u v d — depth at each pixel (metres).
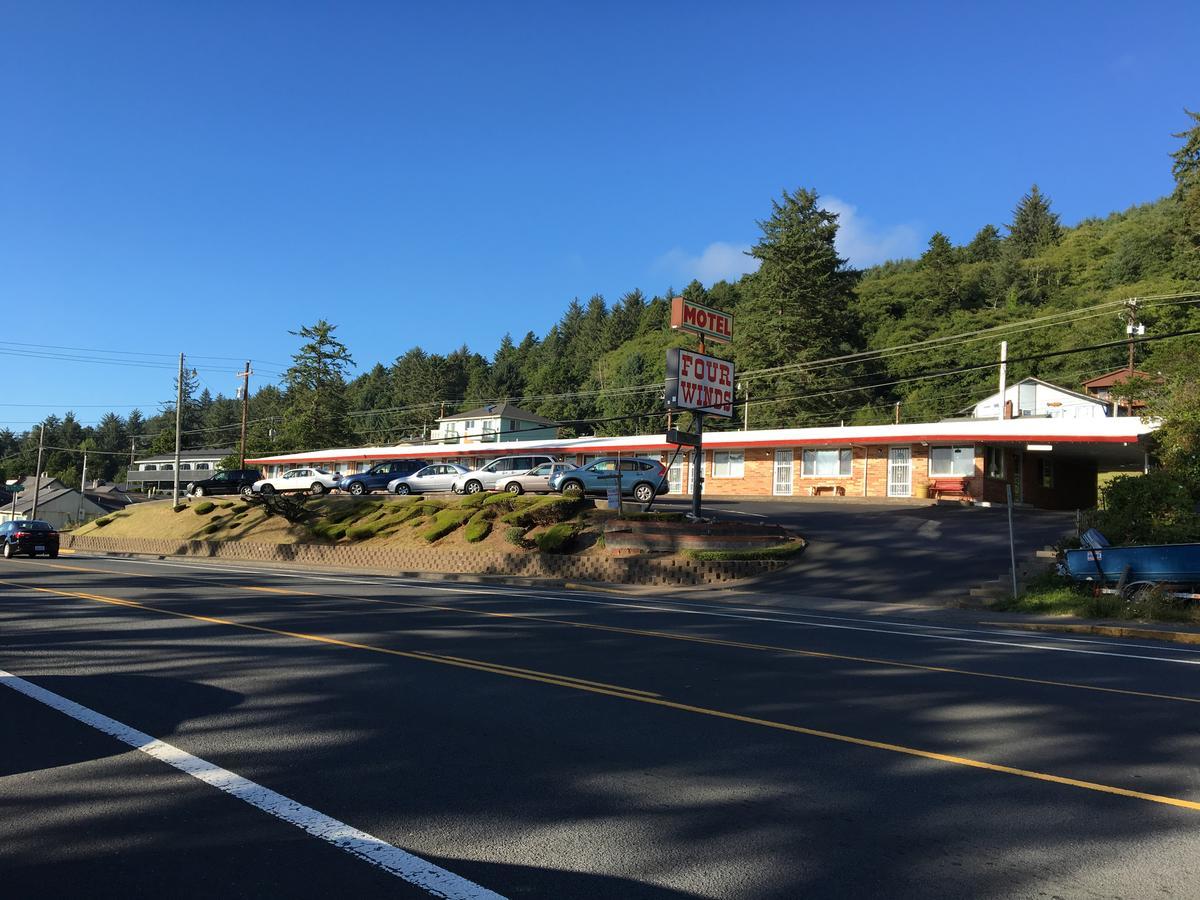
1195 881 4.39
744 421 70.19
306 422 91.69
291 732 6.98
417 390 134.38
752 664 10.59
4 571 24.19
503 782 5.80
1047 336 72.19
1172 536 20.94
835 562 25.42
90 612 14.55
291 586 20.45
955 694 8.98
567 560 27.56
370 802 5.38
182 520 45.31
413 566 31.42
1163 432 26.69
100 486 111.94
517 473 37.72
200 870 4.36
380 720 7.40
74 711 7.62
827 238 72.19
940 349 75.81
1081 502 48.16
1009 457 40.06
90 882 4.22
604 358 127.06
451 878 4.29
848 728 7.41
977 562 24.09
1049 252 109.44
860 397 74.12
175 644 11.21
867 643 13.18
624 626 14.23
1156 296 57.25
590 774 6.00
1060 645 14.05
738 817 5.21
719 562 25.22
